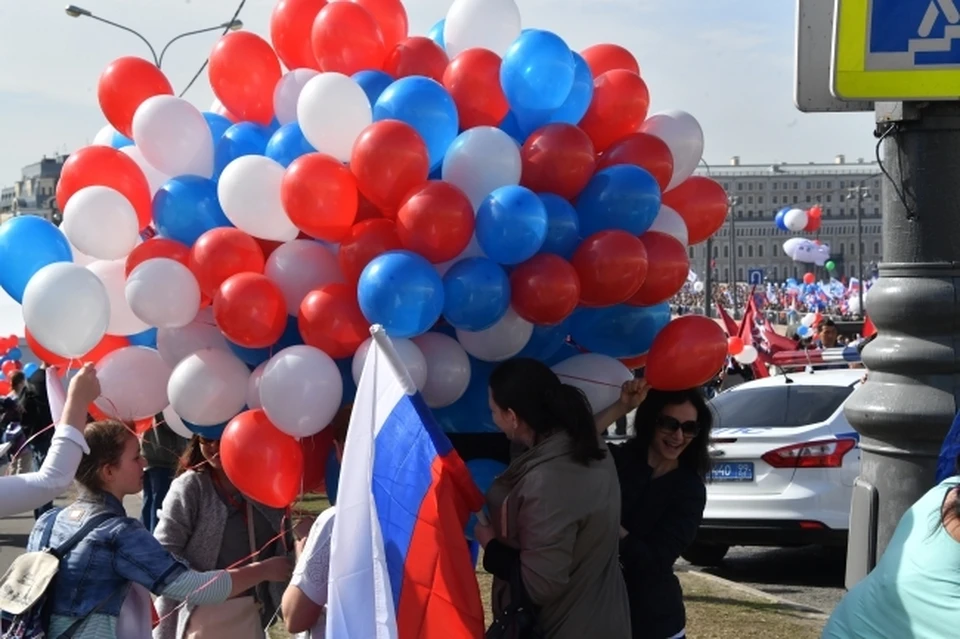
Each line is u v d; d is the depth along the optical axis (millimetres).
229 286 3504
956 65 4188
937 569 3129
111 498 3512
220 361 3762
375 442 3189
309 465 3967
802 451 7910
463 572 3188
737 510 7984
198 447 4277
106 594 3363
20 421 10773
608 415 3938
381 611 3072
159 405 3986
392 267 3346
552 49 3656
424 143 3523
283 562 3713
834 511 7812
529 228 3412
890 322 4441
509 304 3633
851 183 102938
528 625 3242
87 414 3752
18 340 14977
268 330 3539
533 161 3682
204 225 3793
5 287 3879
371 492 3145
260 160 3664
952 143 4352
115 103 4031
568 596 3322
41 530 3480
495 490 3430
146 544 3406
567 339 4258
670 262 3830
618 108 3936
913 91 4211
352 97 3605
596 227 3752
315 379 3504
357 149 3469
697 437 3969
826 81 4484
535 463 3309
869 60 4207
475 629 3182
